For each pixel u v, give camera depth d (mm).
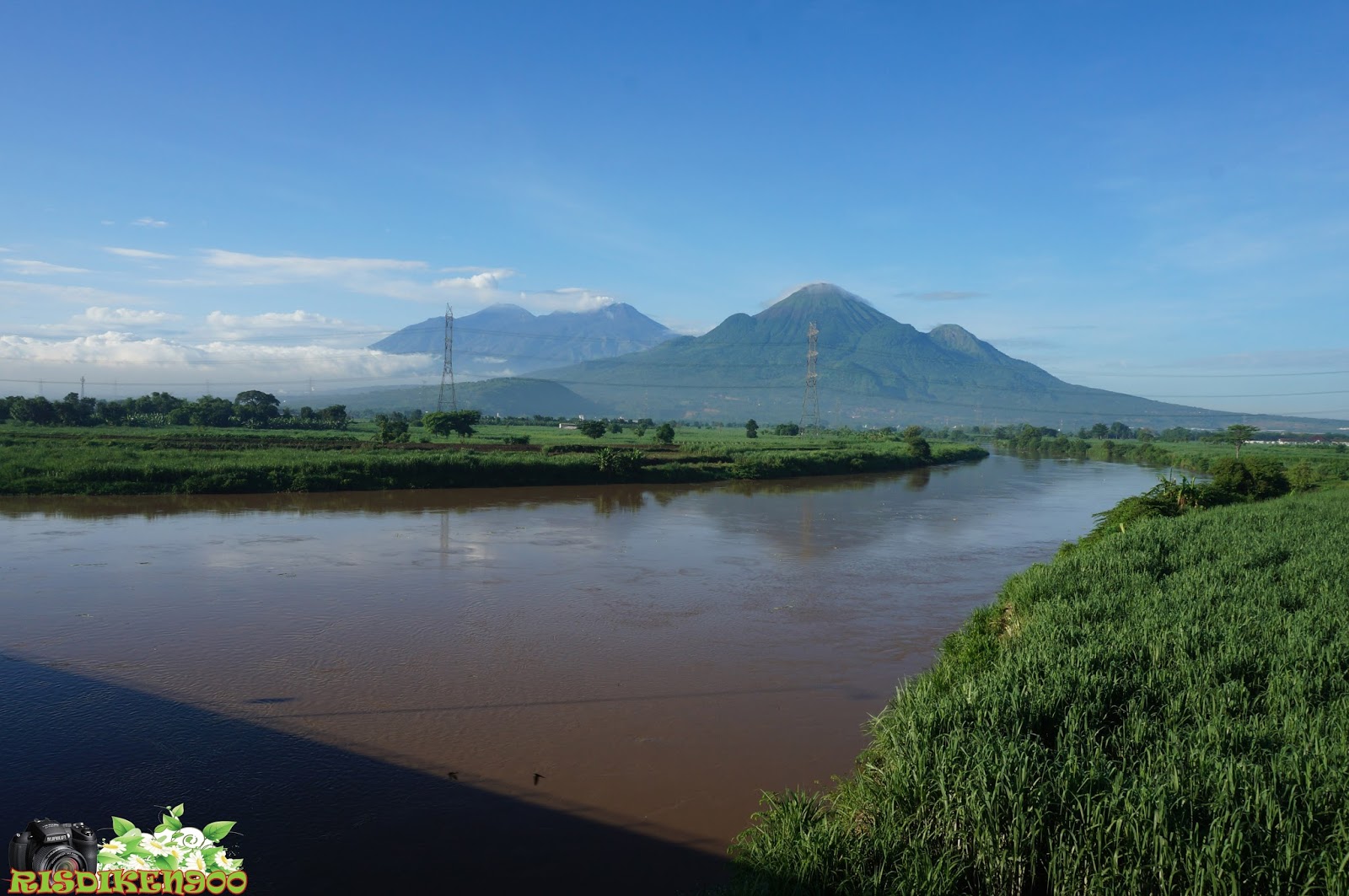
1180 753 8219
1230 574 17844
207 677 15328
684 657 17188
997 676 11000
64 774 11258
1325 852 6406
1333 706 9469
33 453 48438
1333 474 65125
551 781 11422
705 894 8008
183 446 61062
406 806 10633
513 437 92062
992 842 7242
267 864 9203
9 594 21219
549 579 24703
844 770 11781
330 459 49156
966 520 42938
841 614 21172
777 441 109125
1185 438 192875
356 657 16734
